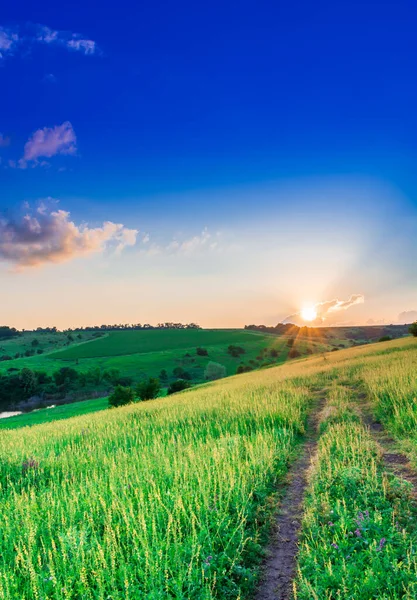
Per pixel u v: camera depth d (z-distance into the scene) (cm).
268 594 559
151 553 595
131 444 1520
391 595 495
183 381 6378
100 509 819
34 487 1048
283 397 2059
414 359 2909
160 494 835
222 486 841
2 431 2906
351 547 609
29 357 17062
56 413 5875
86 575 577
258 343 18625
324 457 1039
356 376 2561
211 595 529
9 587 561
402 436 1161
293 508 824
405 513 688
